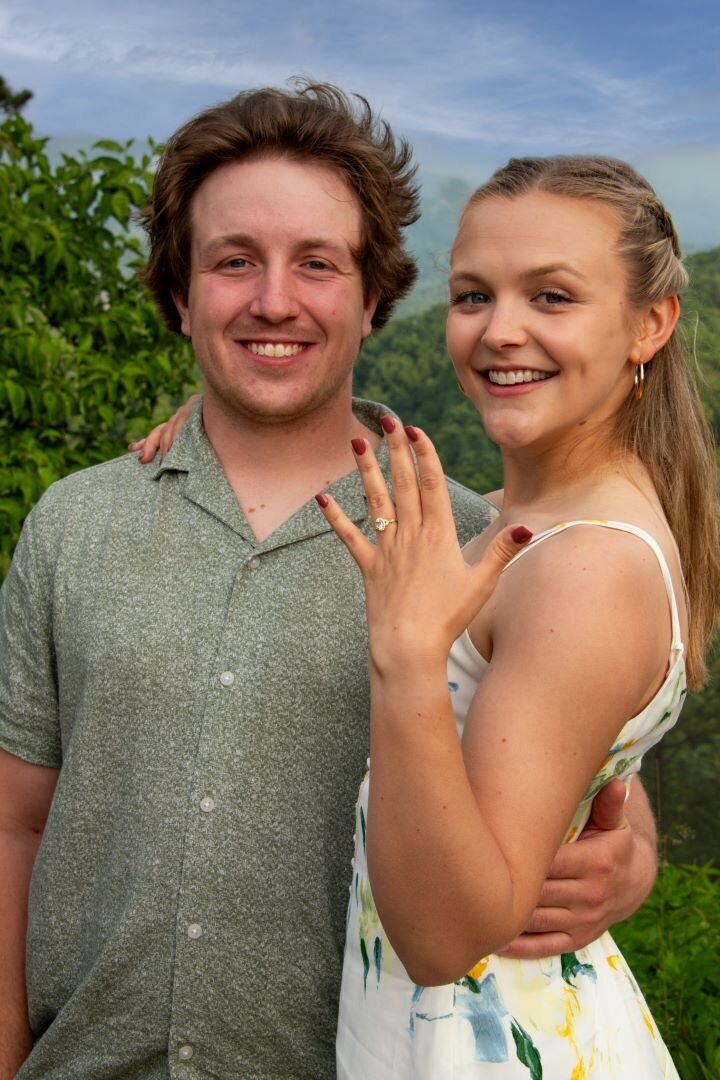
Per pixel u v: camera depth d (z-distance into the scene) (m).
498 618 1.45
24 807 2.22
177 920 1.89
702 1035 2.58
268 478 2.12
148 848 1.92
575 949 1.63
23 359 4.43
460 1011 1.53
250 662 1.95
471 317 1.60
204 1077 1.91
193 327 2.13
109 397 4.54
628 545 1.44
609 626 1.38
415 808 1.30
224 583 2.00
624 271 1.55
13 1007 2.15
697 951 2.82
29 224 4.52
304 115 2.06
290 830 1.92
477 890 1.30
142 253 4.85
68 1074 1.95
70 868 2.00
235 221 2.02
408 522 1.37
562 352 1.53
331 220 2.05
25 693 2.15
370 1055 1.61
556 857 1.61
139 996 1.91
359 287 2.13
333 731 1.95
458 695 1.53
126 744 1.97
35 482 4.25
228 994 1.90
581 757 1.36
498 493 2.25
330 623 1.97
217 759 1.92
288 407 2.04
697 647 1.68
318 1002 1.92
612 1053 1.62
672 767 4.28
